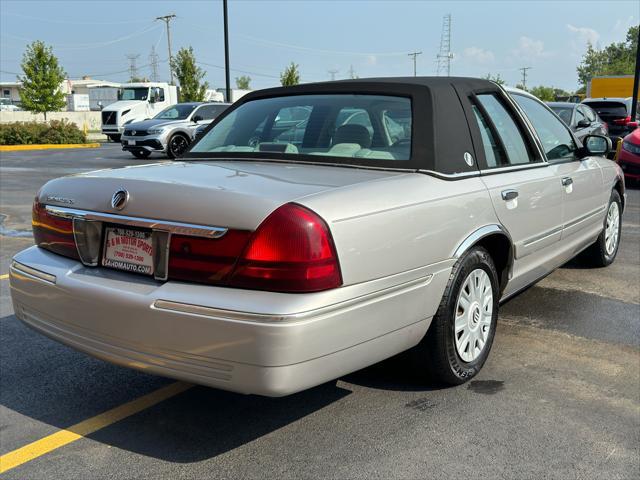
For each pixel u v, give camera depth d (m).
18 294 3.26
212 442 3.03
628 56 92.12
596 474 2.74
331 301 2.57
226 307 2.51
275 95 4.03
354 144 3.43
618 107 19.47
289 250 2.51
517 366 3.85
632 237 7.58
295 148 3.56
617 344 4.20
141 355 2.74
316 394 3.49
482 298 3.60
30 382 3.70
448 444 2.97
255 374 2.50
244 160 3.62
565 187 4.51
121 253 2.91
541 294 5.27
